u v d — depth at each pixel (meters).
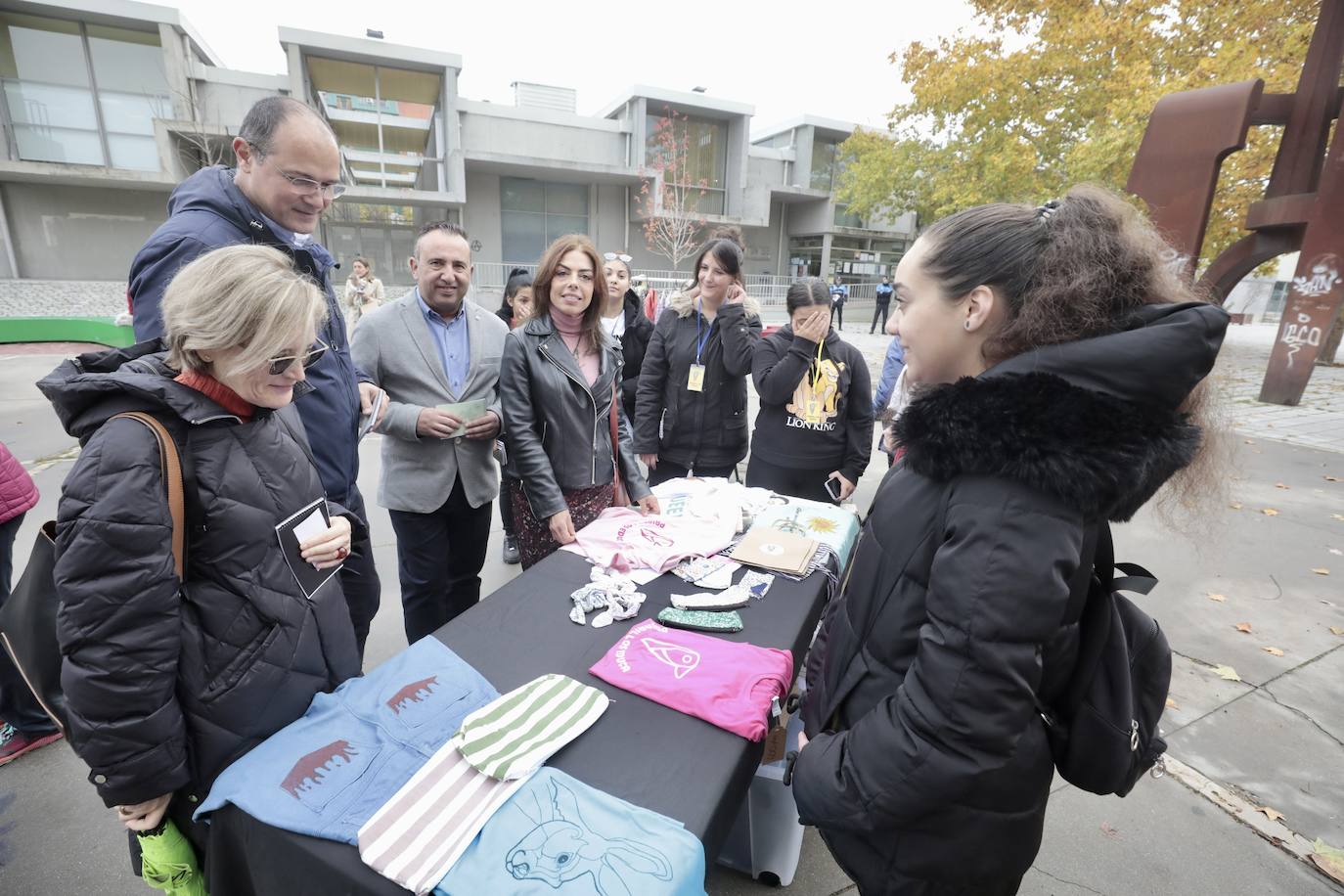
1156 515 1.07
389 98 19.22
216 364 1.12
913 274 0.99
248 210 1.70
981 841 0.97
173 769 1.11
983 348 0.96
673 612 1.63
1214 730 2.42
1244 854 1.92
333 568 1.36
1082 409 0.79
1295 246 8.11
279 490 1.24
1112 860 1.89
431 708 1.25
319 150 1.70
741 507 2.44
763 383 2.99
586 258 2.32
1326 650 2.93
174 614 1.09
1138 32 10.77
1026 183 12.70
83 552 1.00
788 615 1.67
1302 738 2.38
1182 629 3.10
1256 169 9.95
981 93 12.53
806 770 1.03
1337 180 7.55
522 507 2.47
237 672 1.19
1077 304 0.86
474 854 0.93
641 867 0.90
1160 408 0.80
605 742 1.19
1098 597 0.99
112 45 16.11
